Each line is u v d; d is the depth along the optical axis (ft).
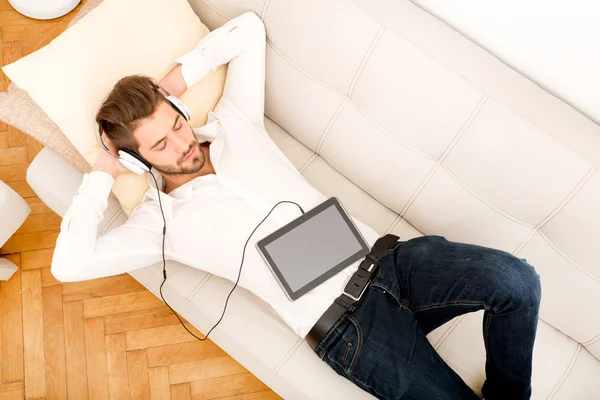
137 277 4.26
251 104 4.09
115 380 5.01
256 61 4.01
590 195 3.38
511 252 3.87
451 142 3.65
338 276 3.69
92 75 3.76
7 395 4.90
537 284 3.18
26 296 5.20
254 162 3.84
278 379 3.87
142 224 3.76
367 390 3.60
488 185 3.67
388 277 3.64
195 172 3.73
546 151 3.40
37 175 3.96
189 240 3.73
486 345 3.38
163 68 3.97
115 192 3.92
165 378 5.06
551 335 3.98
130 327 5.18
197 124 4.16
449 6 3.65
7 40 5.94
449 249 3.47
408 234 4.27
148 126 3.43
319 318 3.60
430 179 3.90
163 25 3.94
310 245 3.67
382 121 3.87
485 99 3.45
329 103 4.03
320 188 4.37
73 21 4.20
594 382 3.82
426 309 3.55
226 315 3.89
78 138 3.80
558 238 3.64
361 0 3.62
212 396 5.04
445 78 3.51
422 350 3.55
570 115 3.49
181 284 3.96
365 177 4.21
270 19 3.92
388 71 3.64
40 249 5.35
